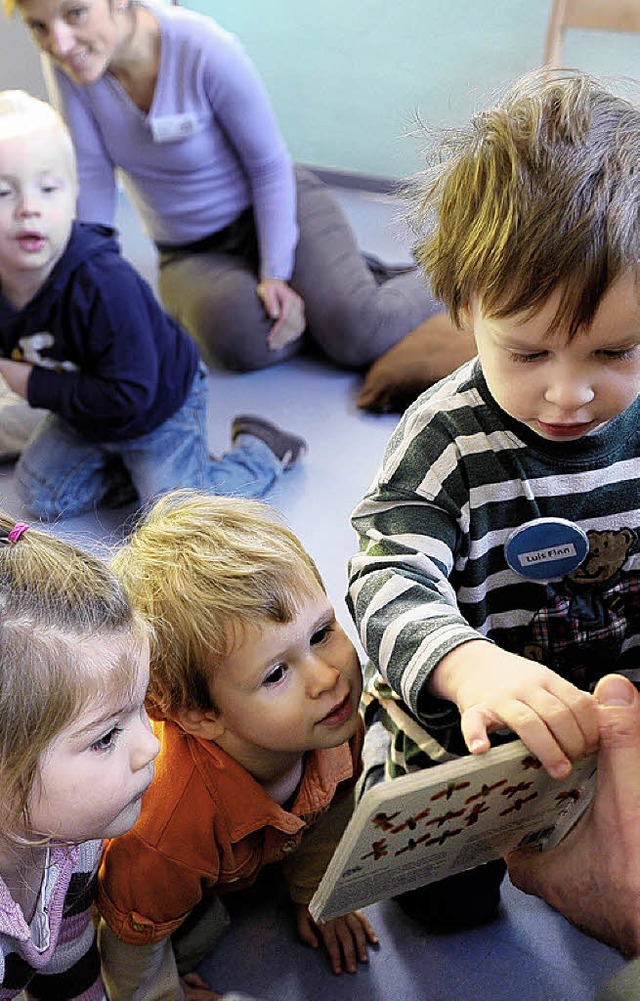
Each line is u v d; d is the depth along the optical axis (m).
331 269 2.00
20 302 1.52
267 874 1.12
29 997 0.88
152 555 0.85
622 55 2.42
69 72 1.73
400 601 0.77
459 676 0.71
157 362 1.55
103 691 0.64
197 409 1.68
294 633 0.81
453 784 0.65
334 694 0.84
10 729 0.61
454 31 2.43
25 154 1.40
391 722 0.97
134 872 0.84
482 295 0.69
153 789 0.85
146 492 1.64
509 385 0.71
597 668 0.92
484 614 0.88
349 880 0.72
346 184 2.73
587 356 0.67
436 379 1.83
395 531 0.82
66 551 0.68
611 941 0.79
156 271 2.43
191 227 2.06
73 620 0.63
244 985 1.01
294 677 0.83
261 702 0.82
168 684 0.83
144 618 0.79
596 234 0.64
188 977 1.00
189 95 1.85
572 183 0.66
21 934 0.68
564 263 0.64
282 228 1.97
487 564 0.85
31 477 1.67
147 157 1.95
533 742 0.65
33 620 0.62
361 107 2.61
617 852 0.73
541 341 0.67
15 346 1.56
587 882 0.77
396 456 0.84
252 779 0.85
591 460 0.81
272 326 2.00
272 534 0.86
